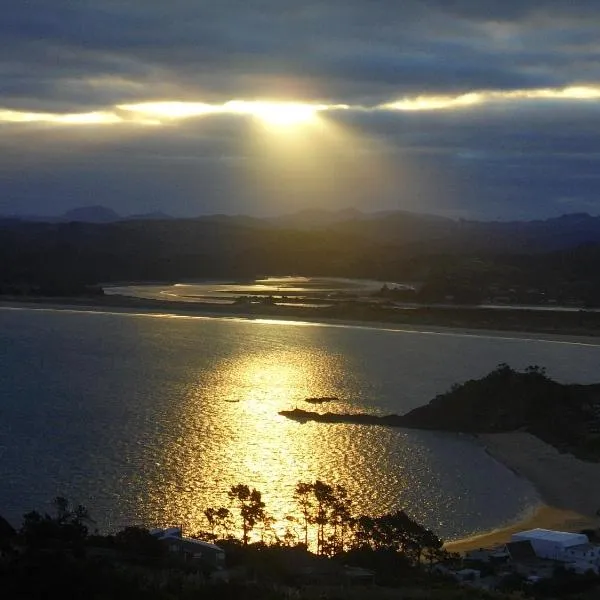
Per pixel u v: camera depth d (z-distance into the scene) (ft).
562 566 229.04
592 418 398.21
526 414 400.88
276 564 208.13
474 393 412.77
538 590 209.46
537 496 303.68
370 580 203.51
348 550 234.17
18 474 303.89
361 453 348.18
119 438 356.18
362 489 302.45
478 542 254.88
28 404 419.95
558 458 350.23
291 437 368.48
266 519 255.70
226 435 366.43
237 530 254.47
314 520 256.11
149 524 258.37
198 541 220.23
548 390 417.08
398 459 342.23
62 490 287.69
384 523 239.71
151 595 163.63
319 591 185.78
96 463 319.27
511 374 429.79
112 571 170.40
